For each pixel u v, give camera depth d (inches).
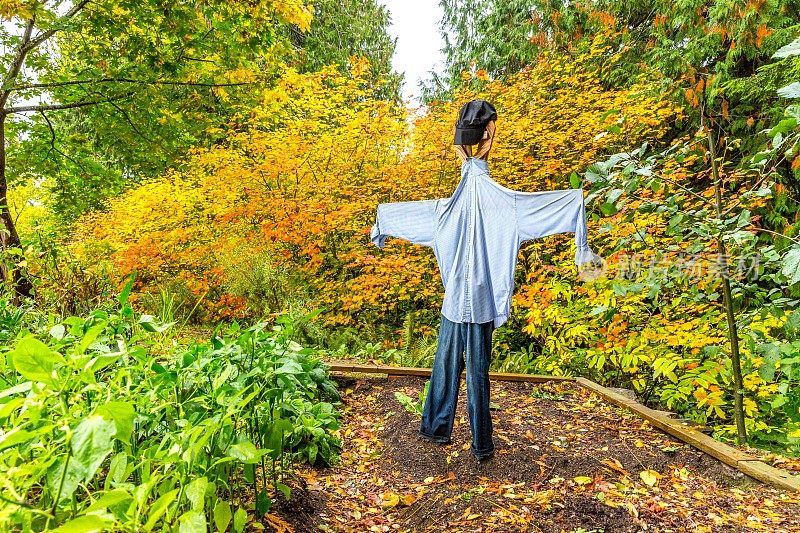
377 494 102.7
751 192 123.0
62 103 307.0
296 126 276.8
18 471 43.6
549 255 253.9
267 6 255.3
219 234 294.7
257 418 77.5
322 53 542.3
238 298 253.9
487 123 119.0
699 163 250.2
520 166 259.6
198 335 230.4
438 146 259.6
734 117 277.3
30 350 47.3
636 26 358.3
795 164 113.5
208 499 64.3
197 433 53.1
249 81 290.0
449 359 118.1
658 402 187.3
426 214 127.9
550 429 131.9
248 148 287.6
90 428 40.7
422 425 123.3
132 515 46.3
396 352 210.1
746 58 283.6
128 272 278.8
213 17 271.4
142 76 281.0
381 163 289.0
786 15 263.1
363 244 279.1
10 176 297.3
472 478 106.3
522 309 247.6
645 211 132.0
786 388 128.9
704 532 84.1
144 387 66.9
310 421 97.9
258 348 82.7
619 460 113.4
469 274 113.7
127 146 325.1
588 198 123.1
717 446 116.3
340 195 275.3
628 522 86.9
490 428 113.2
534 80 294.8
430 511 95.4
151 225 299.9
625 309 163.9
